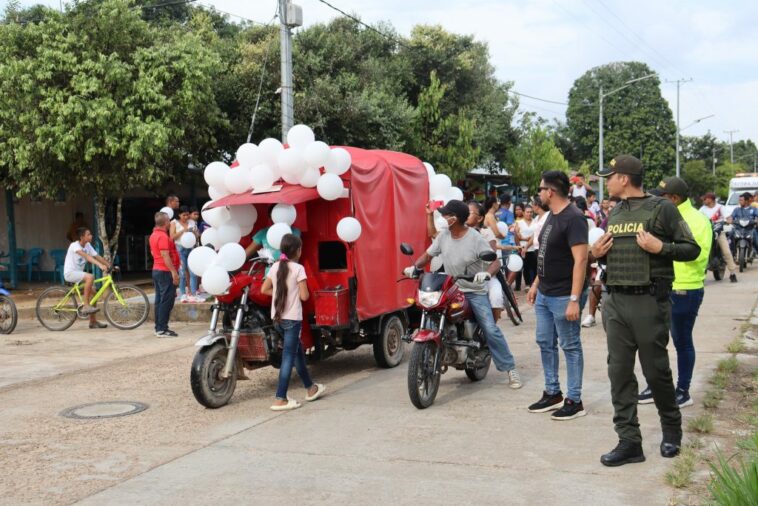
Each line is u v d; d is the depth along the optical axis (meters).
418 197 9.62
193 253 7.06
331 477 4.97
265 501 4.58
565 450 5.39
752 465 3.55
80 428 6.36
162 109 15.51
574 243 5.94
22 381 8.41
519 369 8.33
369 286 8.27
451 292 6.99
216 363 6.99
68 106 14.53
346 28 23.03
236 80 18.95
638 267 4.94
